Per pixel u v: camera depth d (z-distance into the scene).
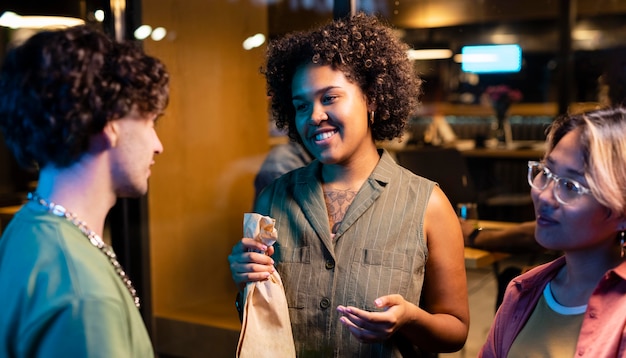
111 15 3.43
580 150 1.32
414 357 1.80
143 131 1.23
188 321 3.60
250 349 1.60
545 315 1.46
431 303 1.78
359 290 1.69
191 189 3.89
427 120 6.75
